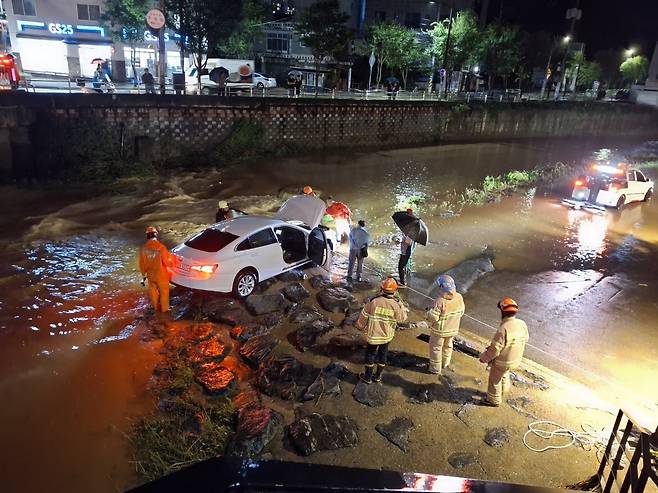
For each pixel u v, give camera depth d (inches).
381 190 829.2
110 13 1145.4
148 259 332.8
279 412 247.3
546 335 380.8
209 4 935.7
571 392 287.1
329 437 227.6
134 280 410.3
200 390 260.4
